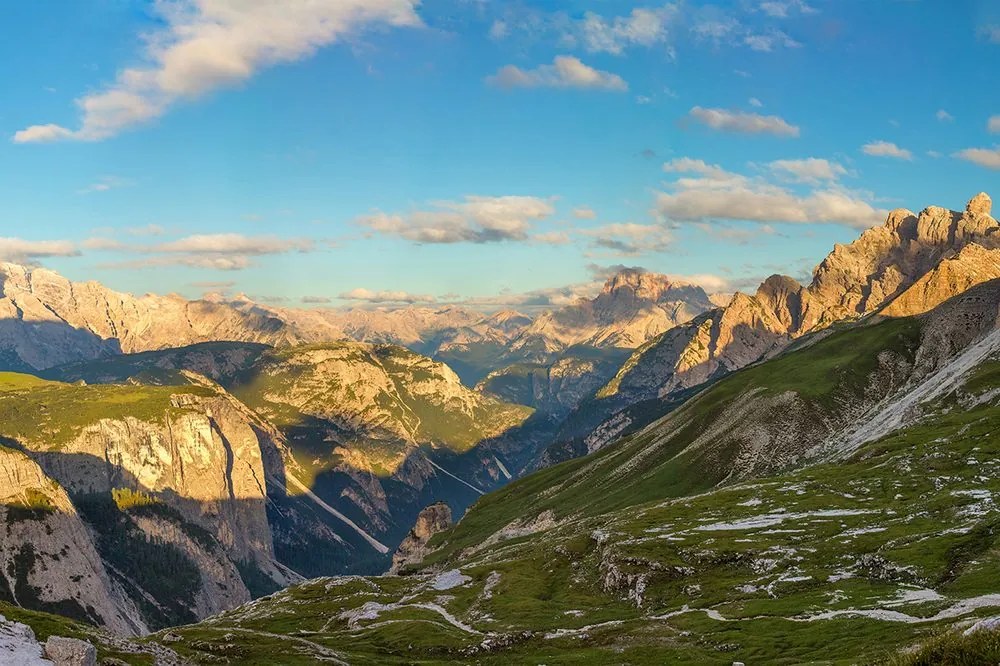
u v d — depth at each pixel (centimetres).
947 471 19438
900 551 13538
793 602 12325
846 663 8069
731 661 9925
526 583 18338
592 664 11069
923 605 10538
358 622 17012
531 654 12525
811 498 19788
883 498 18650
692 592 14825
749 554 15988
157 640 13150
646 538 18462
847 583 13112
